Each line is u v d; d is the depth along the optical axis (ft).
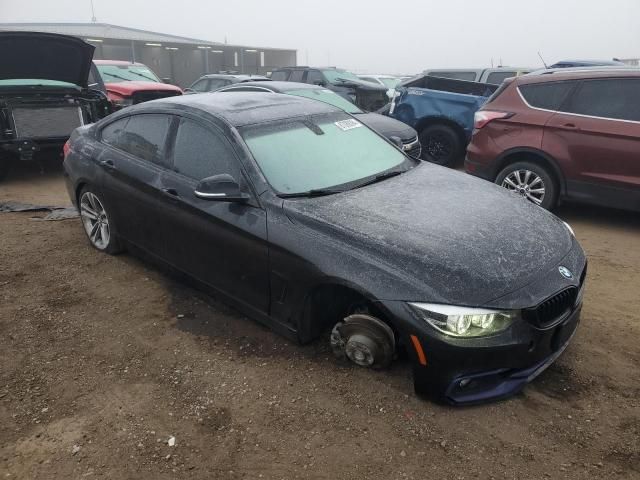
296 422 9.67
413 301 9.20
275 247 10.91
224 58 136.67
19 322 13.23
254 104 14.12
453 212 11.19
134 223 14.90
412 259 9.54
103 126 16.57
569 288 9.89
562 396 10.21
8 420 9.89
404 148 26.96
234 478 8.52
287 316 11.21
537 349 9.48
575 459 8.73
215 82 45.29
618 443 9.04
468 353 9.01
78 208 17.80
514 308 9.07
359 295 10.24
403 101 34.04
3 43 24.04
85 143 16.90
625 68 19.48
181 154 13.39
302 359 11.42
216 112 13.12
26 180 27.76
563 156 19.94
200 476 8.57
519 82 21.44
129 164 14.67
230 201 11.41
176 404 10.22
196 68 129.59
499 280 9.27
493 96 22.43
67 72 26.91
